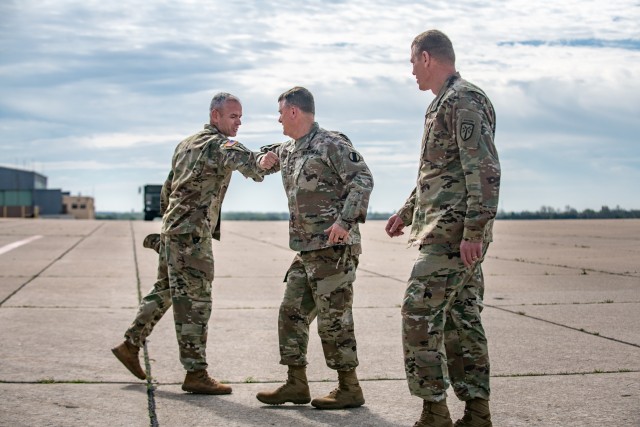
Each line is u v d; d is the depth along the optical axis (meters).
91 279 10.38
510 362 5.51
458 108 3.64
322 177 4.39
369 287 9.82
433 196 3.75
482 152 3.57
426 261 3.74
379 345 6.12
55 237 19.88
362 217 4.23
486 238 3.70
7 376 5.02
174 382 4.98
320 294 4.39
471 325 3.85
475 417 3.84
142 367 5.37
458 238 3.69
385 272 11.73
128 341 4.93
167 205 5.04
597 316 7.50
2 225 27.66
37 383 4.87
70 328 6.73
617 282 10.27
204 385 4.69
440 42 3.79
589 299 8.69
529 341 6.26
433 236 3.73
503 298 8.79
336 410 4.38
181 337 4.70
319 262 4.39
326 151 4.36
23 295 8.72
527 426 4.04
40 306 7.93
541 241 19.00
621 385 4.86
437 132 3.72
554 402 4.49
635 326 6.94
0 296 8.62
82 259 13.41
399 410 4.36
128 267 12.05
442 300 3.73
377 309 7.98
